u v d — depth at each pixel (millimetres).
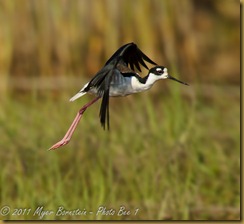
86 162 11672
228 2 19203
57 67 15680
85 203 10516
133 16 15672
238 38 18609
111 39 15594
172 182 11203
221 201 11336
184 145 12023
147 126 12953
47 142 12133
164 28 15758
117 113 13656
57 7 15539
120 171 11500
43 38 15648
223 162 11953
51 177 11188
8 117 13375
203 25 18797
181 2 16047
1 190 11102
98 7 15633
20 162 11578
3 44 15562
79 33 15617
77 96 9148
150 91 15016
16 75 15766
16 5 15656
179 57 16125
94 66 15727
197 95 14617
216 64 17906
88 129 12492
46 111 13500
